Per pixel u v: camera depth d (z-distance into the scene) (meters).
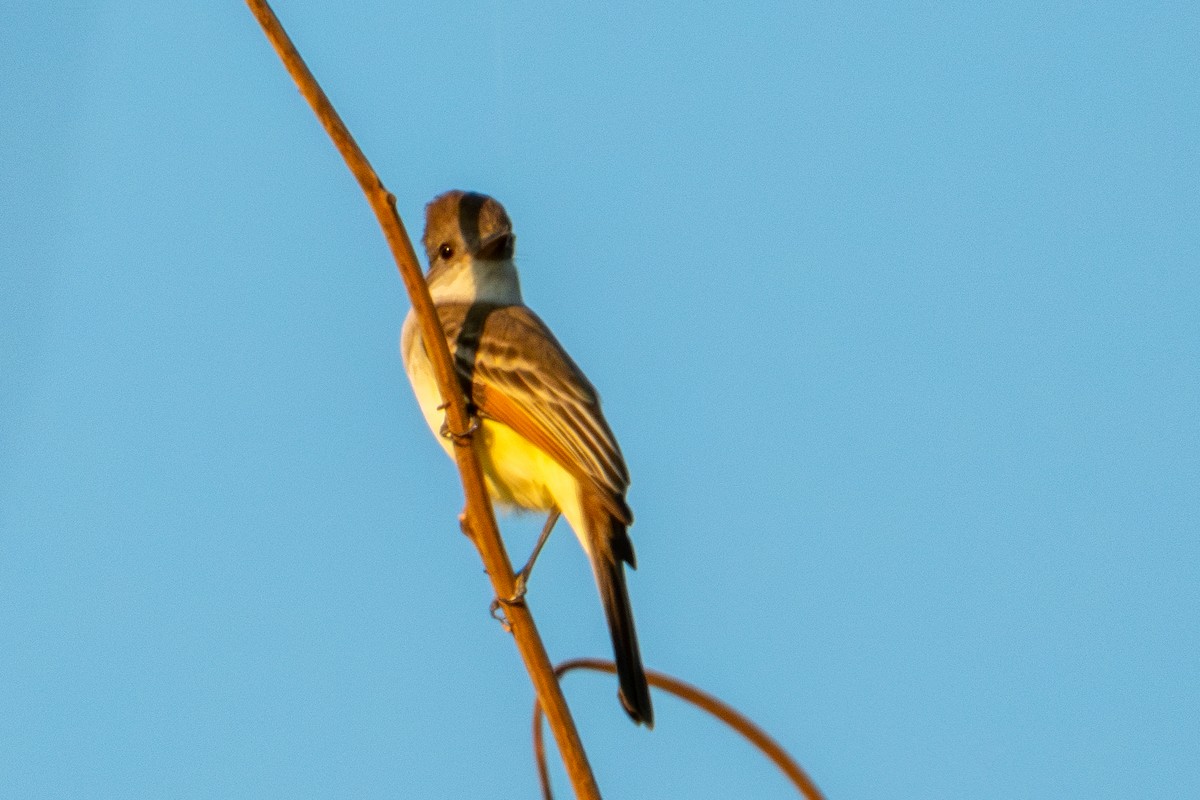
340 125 5.82
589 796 5.84
